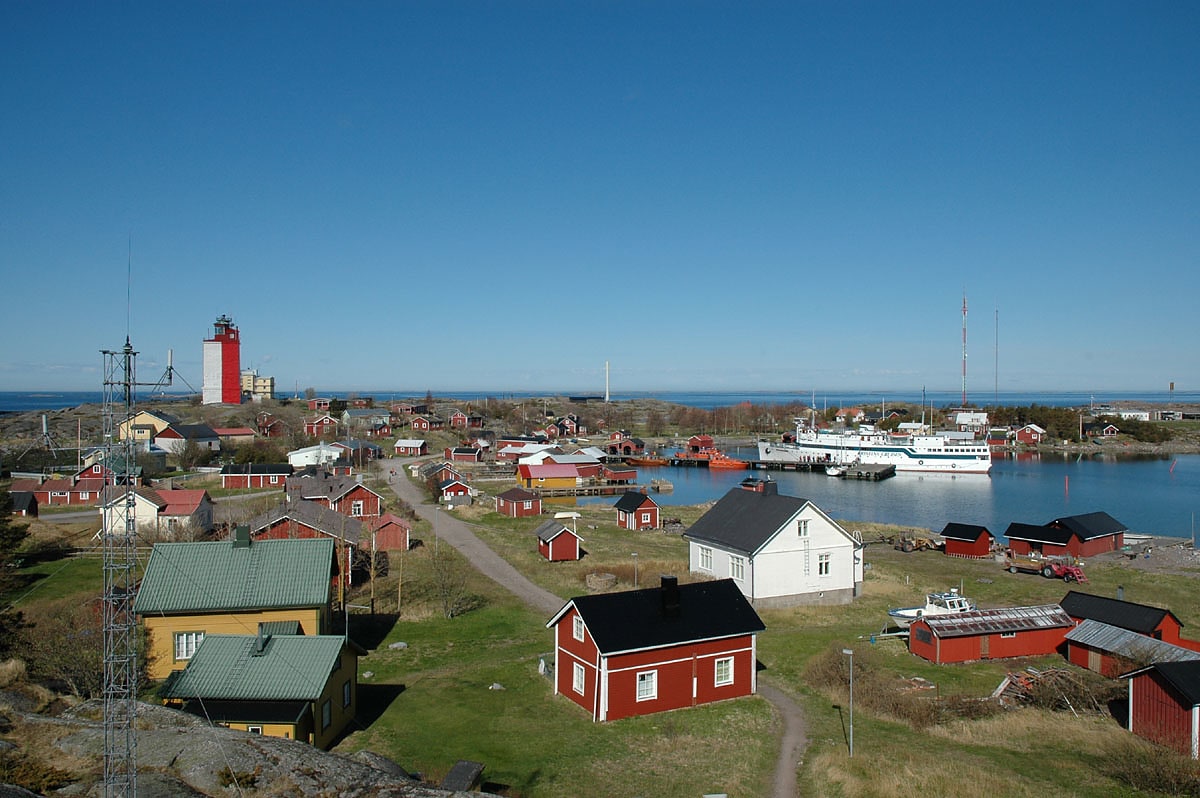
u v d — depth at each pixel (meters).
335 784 20.75
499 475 120.44
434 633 42.34
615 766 26.89
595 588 51.41
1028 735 29.75
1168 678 28.53
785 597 49.00
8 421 149.00
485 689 34.31
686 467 152.75
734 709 32.66
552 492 107.31
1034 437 178.75
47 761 20.94
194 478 96.62
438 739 28.88
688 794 24.91
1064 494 109.94
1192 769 25.50
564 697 33.69
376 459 134.25
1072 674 36.88
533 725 30.53
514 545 66.50
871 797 24.11
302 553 36.47
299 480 81.50
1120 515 91.50
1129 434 184.25
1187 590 55.09
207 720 24.94
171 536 57.78
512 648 40.09
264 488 91.75
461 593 49.28
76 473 90.12
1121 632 38.34
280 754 22.03
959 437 152.38
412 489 101.69
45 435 107.19
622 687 31.55
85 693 29.22
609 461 152.75
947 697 33.94
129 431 20.03
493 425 197.75
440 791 20.58
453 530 73.94
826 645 41.47
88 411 166.88
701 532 54.22
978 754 27.89
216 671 27.61
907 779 25.06
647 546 67.94
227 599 34.38
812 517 49.81
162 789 19.44
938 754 27.81
